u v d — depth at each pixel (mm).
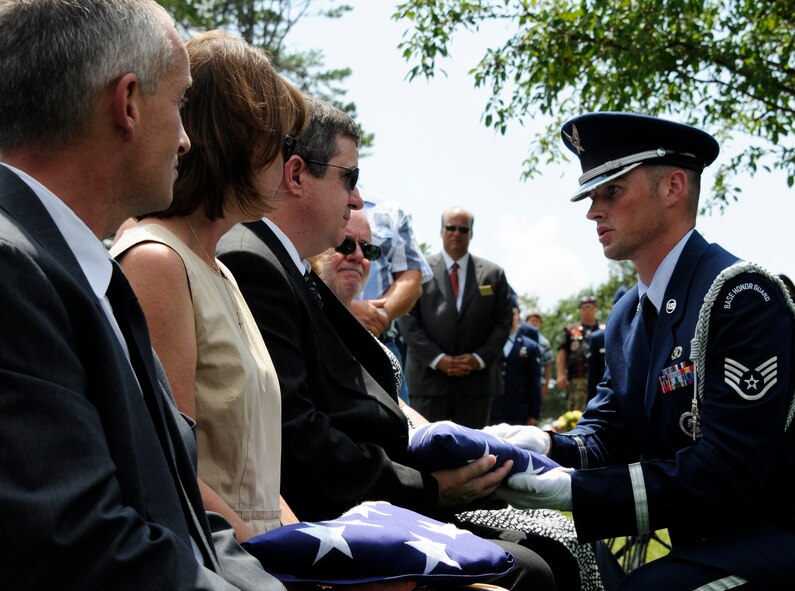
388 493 2705
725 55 7914
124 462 1538
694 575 2719
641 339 3109
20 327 1397
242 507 2232
